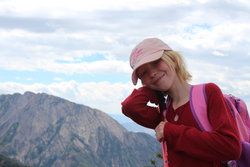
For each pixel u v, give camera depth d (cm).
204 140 193
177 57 211
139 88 227
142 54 211
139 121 224
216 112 200
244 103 216
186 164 202
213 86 206
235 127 196
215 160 197
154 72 210
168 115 216
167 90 214
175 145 201
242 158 199
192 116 204
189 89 211
